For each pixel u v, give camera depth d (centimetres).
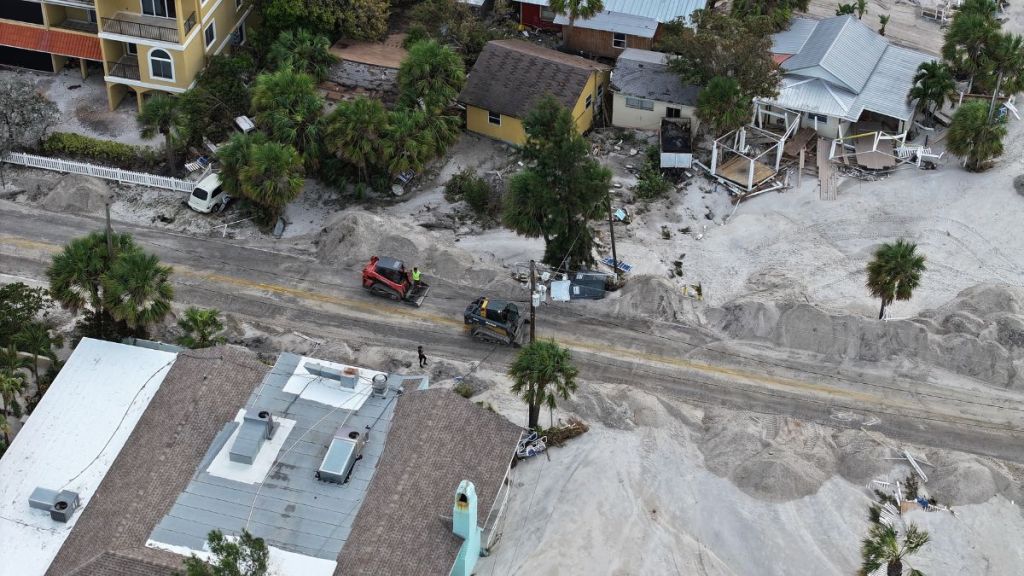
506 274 5744
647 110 6781
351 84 6912
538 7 7594
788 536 4366
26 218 6072
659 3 7381
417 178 6494
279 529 3909
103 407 4331
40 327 4881
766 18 6988
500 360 5241
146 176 6284
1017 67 6756
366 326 5438
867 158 6519
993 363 5112
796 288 5619
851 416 4944
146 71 6544
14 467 4112
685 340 5372
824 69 6756
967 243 6041
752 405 5003
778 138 6550
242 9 7294
